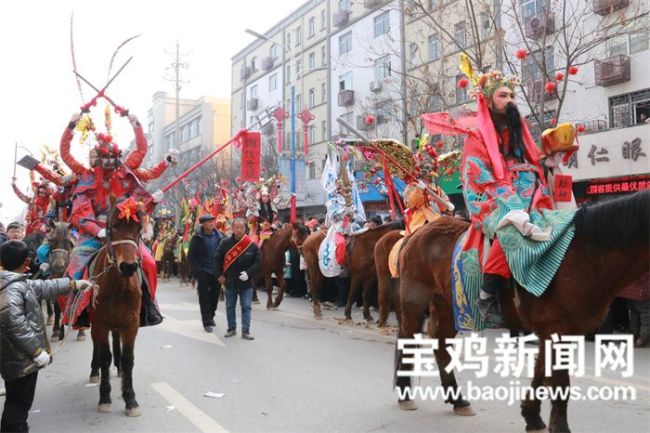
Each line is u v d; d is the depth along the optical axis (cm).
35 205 1116
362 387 625
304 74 3409
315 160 3297
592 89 1741
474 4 1579
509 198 427
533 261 400
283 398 587
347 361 755
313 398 586
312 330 1013
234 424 511
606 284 389
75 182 666
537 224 418
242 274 918
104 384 561
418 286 536
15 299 425
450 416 523
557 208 478
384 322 963
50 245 848
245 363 748
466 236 473
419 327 539
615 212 381
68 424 520
